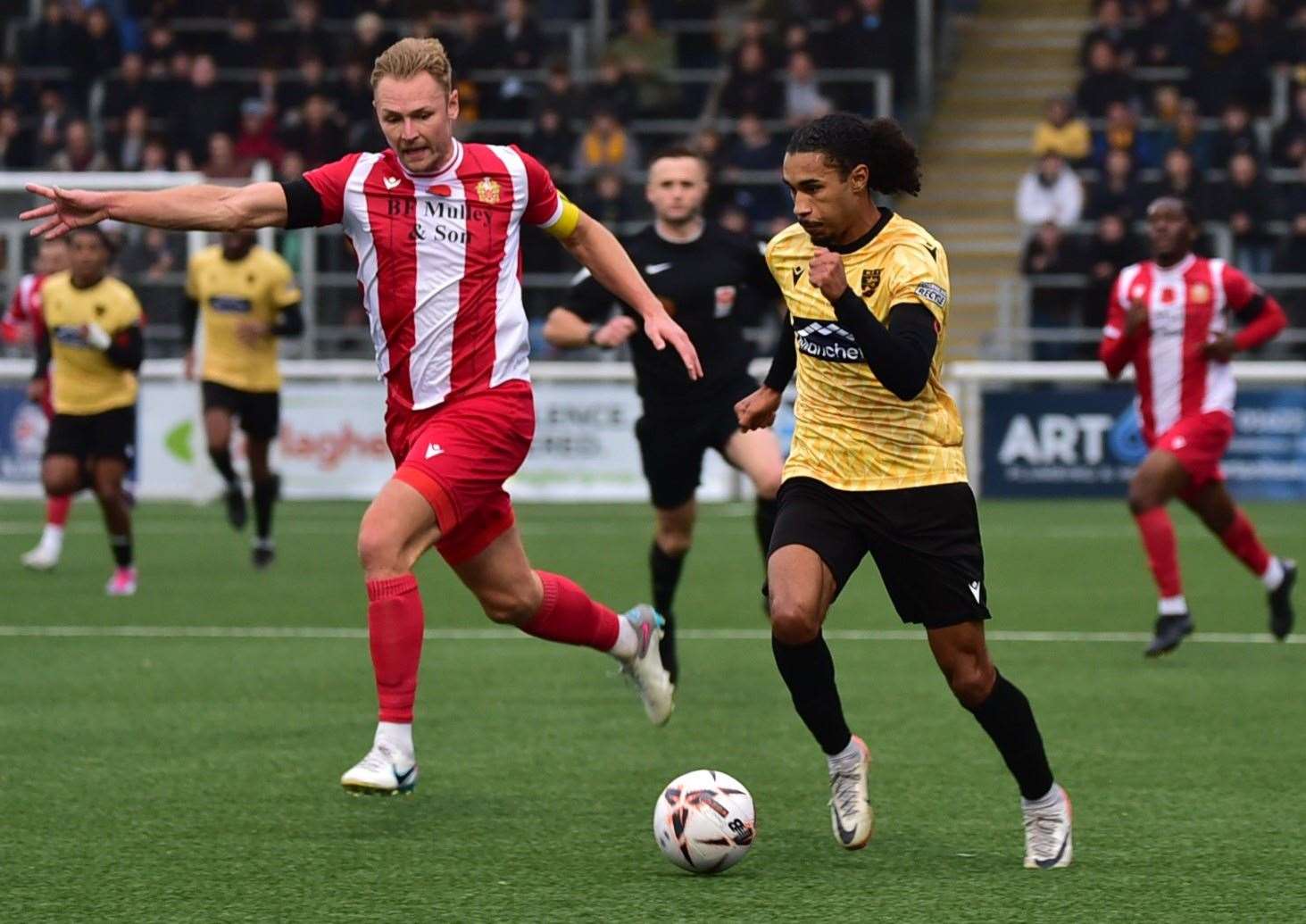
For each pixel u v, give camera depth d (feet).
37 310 99.19
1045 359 162.61
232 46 183.73
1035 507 146.00
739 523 136.67
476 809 47.60
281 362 154.20
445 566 112.16
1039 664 74.59
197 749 55.93
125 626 84.99
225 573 106.42
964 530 40.73
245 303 106.73
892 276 39.47
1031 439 150.71
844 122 39.50
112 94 176.55
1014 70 197.16
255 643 79.87
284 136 172.04
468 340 46.14
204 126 174.09
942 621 40.52
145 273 153.89
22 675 70.79
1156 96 173.78
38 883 39.70
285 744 56.90
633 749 56.18
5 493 156.04
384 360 46.88
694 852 39.86
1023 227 173.17
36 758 54.44
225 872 40.68
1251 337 76.07
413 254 45.70
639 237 66.90
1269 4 179.73
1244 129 167.32
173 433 152.35
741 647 79.10
